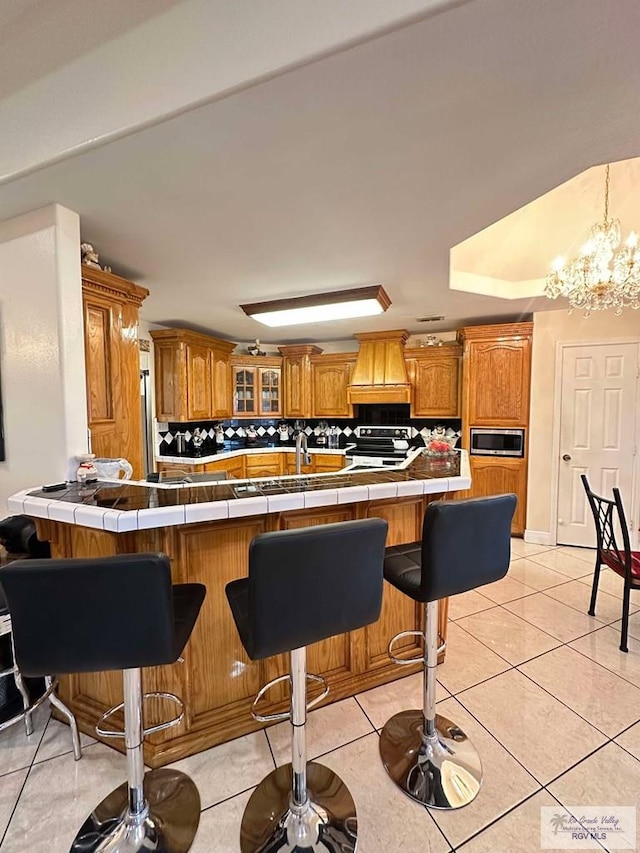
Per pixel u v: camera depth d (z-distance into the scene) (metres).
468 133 1.38
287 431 5.82
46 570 1.03
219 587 1.73
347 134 1.37
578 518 4.05
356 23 1.02
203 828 1.38
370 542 1.25
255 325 4.59
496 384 4.25
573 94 1.20
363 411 5.47
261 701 1.83
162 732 1.65
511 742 1.71
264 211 1.92
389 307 3.78
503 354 4.20
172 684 1.65
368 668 2.06
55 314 1.87
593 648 2.39
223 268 2.68
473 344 4.31
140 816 1.35
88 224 2.04
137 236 2.18
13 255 1.95
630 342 3.78
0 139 1.58
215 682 1.74
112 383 2.34
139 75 1.30
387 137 1.39
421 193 1.77
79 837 1.34
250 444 5.66
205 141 1.39
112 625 1.08
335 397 5.34
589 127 1.35
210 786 1.53
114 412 2.35
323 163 1.54
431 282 3.02
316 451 5.02
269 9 1.11
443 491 1.96
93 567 1.04
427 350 4.81
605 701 1.95
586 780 1.54
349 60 1.07
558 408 4.05
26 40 1.36
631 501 3.85
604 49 1.04
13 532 1.92
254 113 1.26
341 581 1.22
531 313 4.11
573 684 2.07
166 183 1.66
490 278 3.48
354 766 1.60
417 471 2.22
